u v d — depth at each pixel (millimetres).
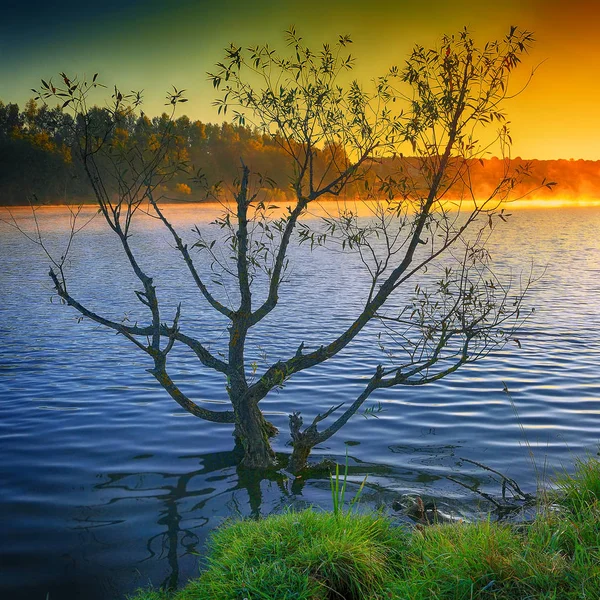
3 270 40094
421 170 9391
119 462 9688
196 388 13695
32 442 10523
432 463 9414
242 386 9812
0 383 14125
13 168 118062
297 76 9875
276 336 19125
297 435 9336
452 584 5160
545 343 17562
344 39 9703
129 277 36219
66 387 13797
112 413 12016
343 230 9820
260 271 38719
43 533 7496
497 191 9156
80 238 76500
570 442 10031
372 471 9203
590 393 12734
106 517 7898
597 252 51750
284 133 9984
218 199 9992
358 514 6785
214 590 5617
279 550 5922
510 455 9602
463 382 13703
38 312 23859
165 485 8859
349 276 36000
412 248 9695
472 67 9094
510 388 13195
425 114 9156
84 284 32781
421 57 9320
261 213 10102
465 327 9680
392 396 12836
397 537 6383
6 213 144000
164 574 6594
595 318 21469
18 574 6625
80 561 6871
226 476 9172
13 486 8812
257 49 9812
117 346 17938
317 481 8938
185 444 10453
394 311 23172
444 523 6809
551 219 140000
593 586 4887
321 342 18188
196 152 182250
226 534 6633
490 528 6004
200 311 23844
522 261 43812
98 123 9594
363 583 5559
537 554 5348
